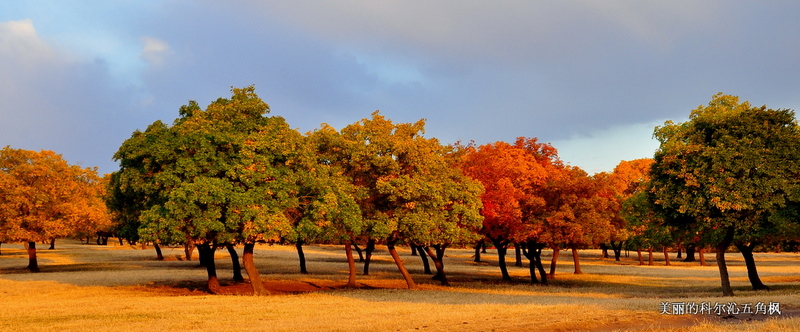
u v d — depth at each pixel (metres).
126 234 31.44
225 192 22.09
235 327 14.90
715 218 24.28
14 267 46.62
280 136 24.94
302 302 21.25
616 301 20.56
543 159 44.62
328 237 26.86
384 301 21.75
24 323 16.02
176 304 20.58
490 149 35.81
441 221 27.81
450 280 39.44
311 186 24.89
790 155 23.17
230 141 23.45
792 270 51.88
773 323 12.70
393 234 28.92
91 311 18.50
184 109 30.83
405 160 27.91
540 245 37.41
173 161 24.11
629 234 49.22
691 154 24.52
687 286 35.94
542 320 14.98
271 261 54.78
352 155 26.84
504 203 32.69
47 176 41.16
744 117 24.28
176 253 66.31
